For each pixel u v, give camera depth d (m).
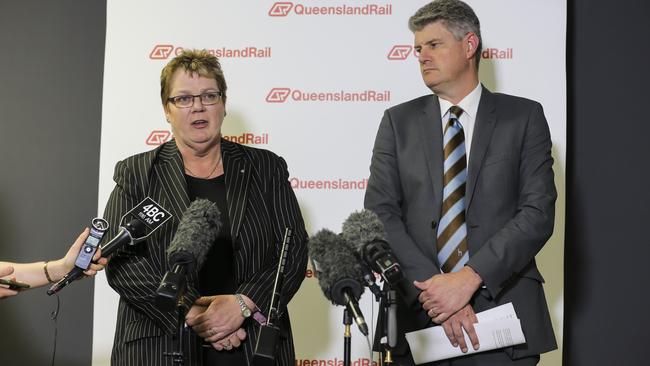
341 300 2.32
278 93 4.16
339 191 4.11
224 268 2.97
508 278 2.94
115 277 2.91
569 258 4.12
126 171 3.07
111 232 2.96
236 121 4.16
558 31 4.04
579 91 4.16
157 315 2.84
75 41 4.42
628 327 4.08
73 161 4.38
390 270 2.34
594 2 4.19
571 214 4.13
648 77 4.14
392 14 4.14
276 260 3.07
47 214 4.36
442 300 2.86
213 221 2.71
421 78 4.11
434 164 3.12
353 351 4.01
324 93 4.15
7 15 4.42
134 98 4.19
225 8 4.20
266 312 2.91
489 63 4.06
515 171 3.11
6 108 4.40
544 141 3.15
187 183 3.05
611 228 4.11
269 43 4.18
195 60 3.11
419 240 3.07
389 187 3.18
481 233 3.04
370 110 4.12
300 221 3.19
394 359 3.02
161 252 2.93
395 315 2.35
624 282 4.09
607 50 4.17
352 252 2.42
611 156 4.13
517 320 2.89
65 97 4.40
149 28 4.20
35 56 4.42
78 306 4.31
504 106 3.21
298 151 4.14
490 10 4.07
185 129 3.05
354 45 4.15
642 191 4.11
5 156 4.39
